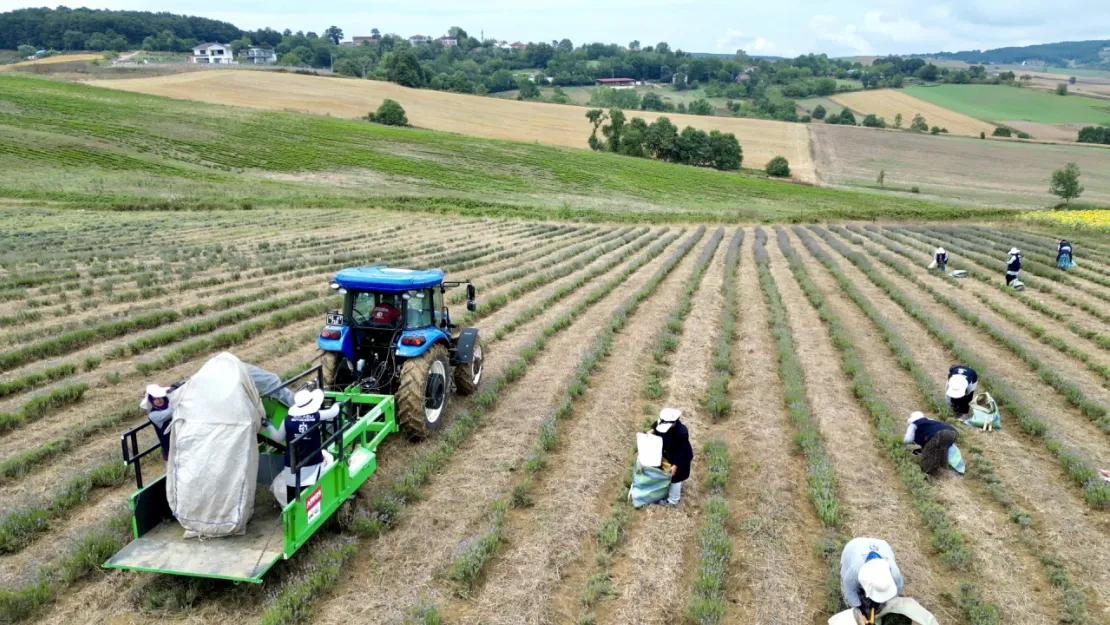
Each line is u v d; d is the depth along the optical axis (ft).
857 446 33.04
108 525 24.26
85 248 83.46
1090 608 21.85
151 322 52.21
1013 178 274.57
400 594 21.61
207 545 20.88
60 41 569.64
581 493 27.91
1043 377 44.01
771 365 45.57
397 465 29.60
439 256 85.46
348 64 495.41
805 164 296.30
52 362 43.21
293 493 21.02
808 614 21.31
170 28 649.20
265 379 23.77
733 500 28.04
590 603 21.42
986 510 27.43
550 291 68.23
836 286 73.92
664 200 197.26
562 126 341.41
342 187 169.68
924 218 156.46
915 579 22.97
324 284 68.28
